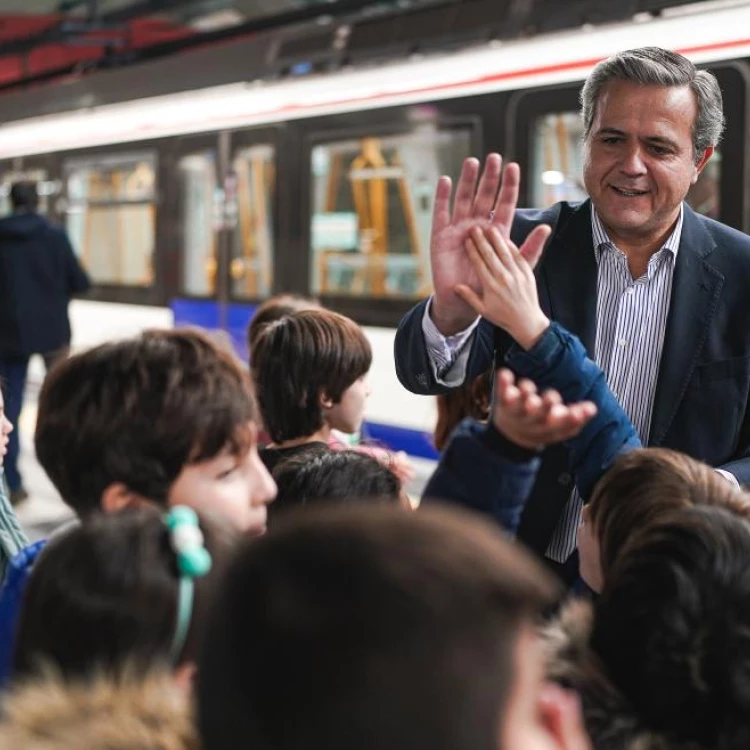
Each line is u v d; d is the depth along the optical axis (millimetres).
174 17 15406
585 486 2027
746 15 5023
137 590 1127
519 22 6047
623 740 1271
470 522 818
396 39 6820
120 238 9398
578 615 1409
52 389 1587
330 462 2211
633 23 5441
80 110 9938
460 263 2066
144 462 1501
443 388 2301
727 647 1270
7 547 2545
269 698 726
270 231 7805
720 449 2518
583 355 1988
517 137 5988
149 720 1020
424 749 699
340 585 740
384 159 6836
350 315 7117
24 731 1019
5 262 7312
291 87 7574
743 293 2527
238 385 1578
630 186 2445
